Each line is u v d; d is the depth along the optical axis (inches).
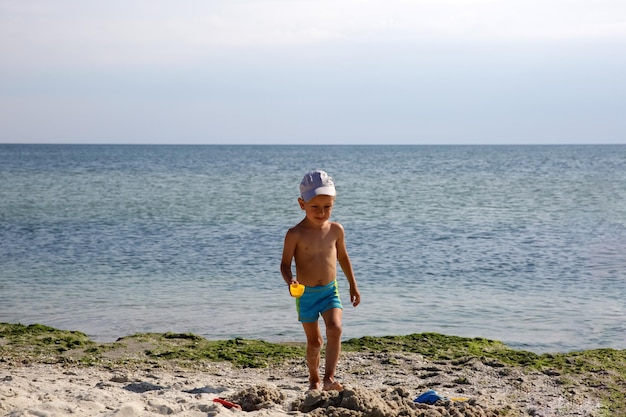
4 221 874.1
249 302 445.1
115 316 410.3
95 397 205.6
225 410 186.7
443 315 414.0
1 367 281.0
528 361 284.8
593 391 245.8
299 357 301.1
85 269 555.8
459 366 279.0
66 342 322.7
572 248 663.8
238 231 781.9
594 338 366.0
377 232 777.6
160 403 189.2
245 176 2034.9
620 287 490.3
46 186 1533.0
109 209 1029.8
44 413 178.4
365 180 1822.1
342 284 499.5
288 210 1018.1
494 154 5113.2
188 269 556.7
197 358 298.4
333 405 191.3
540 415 219.0
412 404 200.1
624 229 802.2
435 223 861.8
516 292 477.1
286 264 233.1
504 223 863.1
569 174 2154.3
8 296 460.1
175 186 1569.9
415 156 4581.7
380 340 322.0
